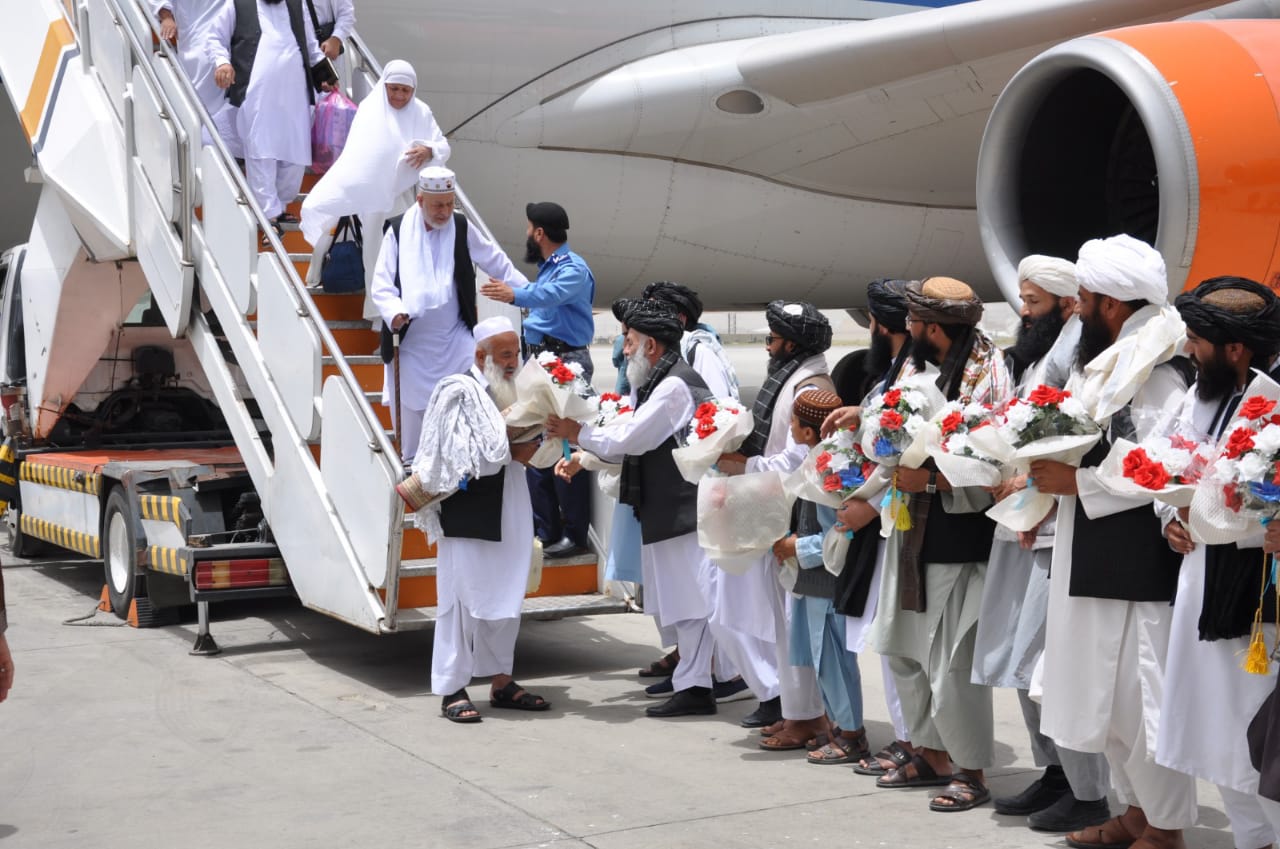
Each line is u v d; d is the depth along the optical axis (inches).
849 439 152.8
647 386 187.8
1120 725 130.6
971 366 149.0
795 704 175.8
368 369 237.6
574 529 235.5
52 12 284.5
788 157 390.0
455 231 213.0
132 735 179.9
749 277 430.6
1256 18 284.8
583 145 379.2
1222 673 120.0
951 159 390.6
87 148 267.7
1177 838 134.6
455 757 171.0
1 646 124.6
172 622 255.1
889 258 437.7
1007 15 303.3
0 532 390.9
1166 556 125.6
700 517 167.8
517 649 244.8
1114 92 243.4
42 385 306.7
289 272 220.8
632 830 143.1
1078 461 127.3
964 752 151.0
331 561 209.3
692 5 390.3
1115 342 132.6
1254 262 217.3
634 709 199.2
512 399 195.6
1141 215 244.7
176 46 266.8
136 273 299.4
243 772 163.6
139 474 253.4
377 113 233.0
